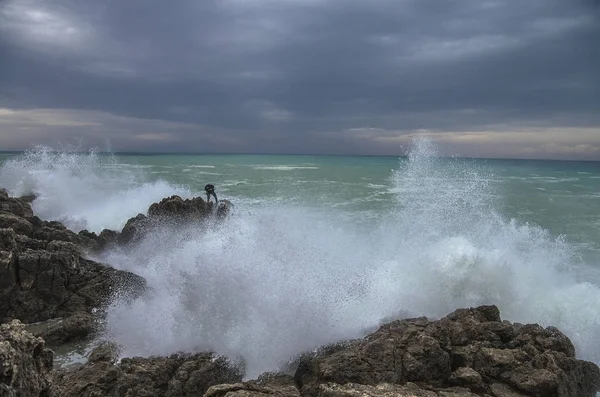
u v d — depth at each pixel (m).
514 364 7.02
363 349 7.49
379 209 20.56
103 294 11.61
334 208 21.31
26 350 4.95
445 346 7.66
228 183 31.11
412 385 6.59
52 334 9.80
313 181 32.66
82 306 11.31
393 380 7.02
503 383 6.89
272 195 25.70
